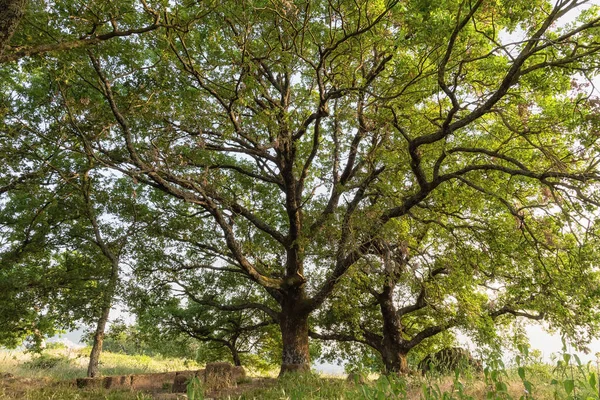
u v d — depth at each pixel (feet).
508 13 30.68
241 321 68.13
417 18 28.02
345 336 64.39
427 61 39.24
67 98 38.88
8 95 46.32
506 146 43.93
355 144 50.96
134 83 44.04
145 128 45.73
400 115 40.75
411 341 59.47
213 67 40.09
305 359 51.21
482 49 38.40
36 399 30.78
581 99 30.86
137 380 44.06
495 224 47.83
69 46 25.59
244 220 60.23
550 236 40.16
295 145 49.47
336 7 38.37
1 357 73.56
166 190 40.16
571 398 11.48
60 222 57.41
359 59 39.58
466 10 28.66
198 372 41.73
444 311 52.42
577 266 40.98
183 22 31.32
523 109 36.76
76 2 31.07
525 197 47.34
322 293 49.65
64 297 53.26
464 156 47.01
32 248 55.06
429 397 14.11
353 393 15.64
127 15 28.89
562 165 33.65
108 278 55.01
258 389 34.37
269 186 63.10
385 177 46.80
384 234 41.14
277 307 65.77
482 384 21.12
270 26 40.93
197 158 49.88
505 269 48.44
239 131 43.11
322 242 45.75
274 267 61.57
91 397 34.12
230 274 63.98
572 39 31.55
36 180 48.49
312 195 50.88
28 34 30.71
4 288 48.52
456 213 49.19
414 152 38.22
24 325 56.39
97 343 53.83
